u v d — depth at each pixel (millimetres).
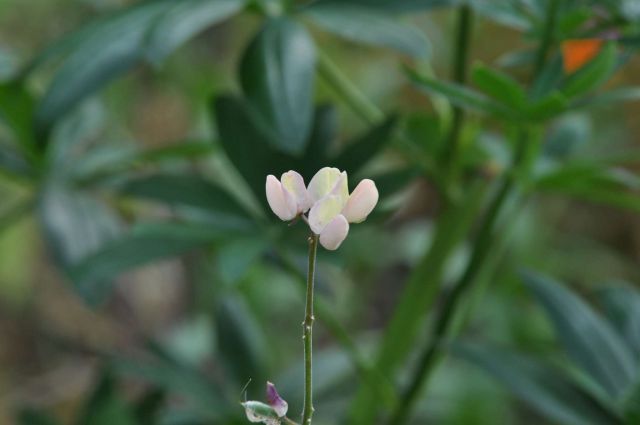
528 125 814
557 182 861
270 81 838
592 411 859
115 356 965
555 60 820
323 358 1040
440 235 922
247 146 886
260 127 840
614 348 868
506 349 882
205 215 892
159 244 864
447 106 938
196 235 866
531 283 878
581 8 812
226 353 1001
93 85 844
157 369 962
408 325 927
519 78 1359
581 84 788
